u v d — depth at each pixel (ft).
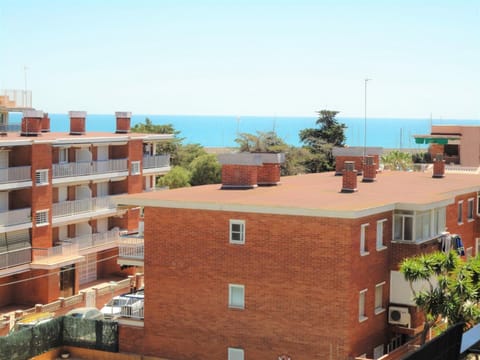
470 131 262.47
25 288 187.83
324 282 107.76
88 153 213.87
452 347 38.45
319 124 390.21
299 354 109.70
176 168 307.17
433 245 124.16
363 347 111.55
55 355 129.08
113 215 219.61
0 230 176.76
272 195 123.34
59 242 201.36
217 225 115.34
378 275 115.85
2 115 238.48
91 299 180.04
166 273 119.75
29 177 185.57
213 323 116.26
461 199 153.58
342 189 130.11
